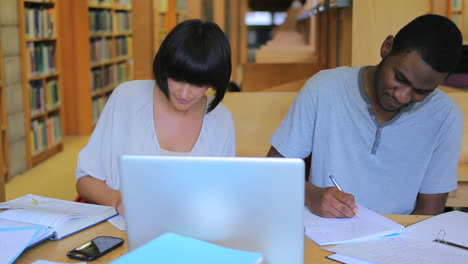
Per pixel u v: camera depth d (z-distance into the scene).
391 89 1.63
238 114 2.93
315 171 1.97
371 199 1.92
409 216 1.65
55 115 6.15
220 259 0.92
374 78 1.80
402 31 1.61
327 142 1.92
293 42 8.34
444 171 1.91
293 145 1.95
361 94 1.85
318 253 1.35
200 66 1.49
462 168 2.60
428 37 1.52
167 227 1.12
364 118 1.86
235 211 1.08
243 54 7.79
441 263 1.28
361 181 1.91
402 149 1.87
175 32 1.52
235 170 1.06
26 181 4.95
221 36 1.55
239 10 7.75
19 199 1.69
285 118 2.00
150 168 1.10
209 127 1.86
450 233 1.50
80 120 7.05
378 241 1.43
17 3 5.15
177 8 9.84
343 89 1.88
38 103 5.62
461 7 6.88
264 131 2.91
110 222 1.55
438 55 1.51
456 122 1.87
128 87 1.88
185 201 1.10
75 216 1.49
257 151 2.84
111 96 1.89
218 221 1.09
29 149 5.34
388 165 1.89
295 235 1.08
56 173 5.23
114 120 1.84
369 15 2.65
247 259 0.92
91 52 7.04
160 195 1.11
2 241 1.32
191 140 1.85
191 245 0.98
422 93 1.61
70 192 4.61
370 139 1.87
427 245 1.40
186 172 1.08
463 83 3.27
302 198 1.06
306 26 7.92
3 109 4.85
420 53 1.53
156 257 0.93
